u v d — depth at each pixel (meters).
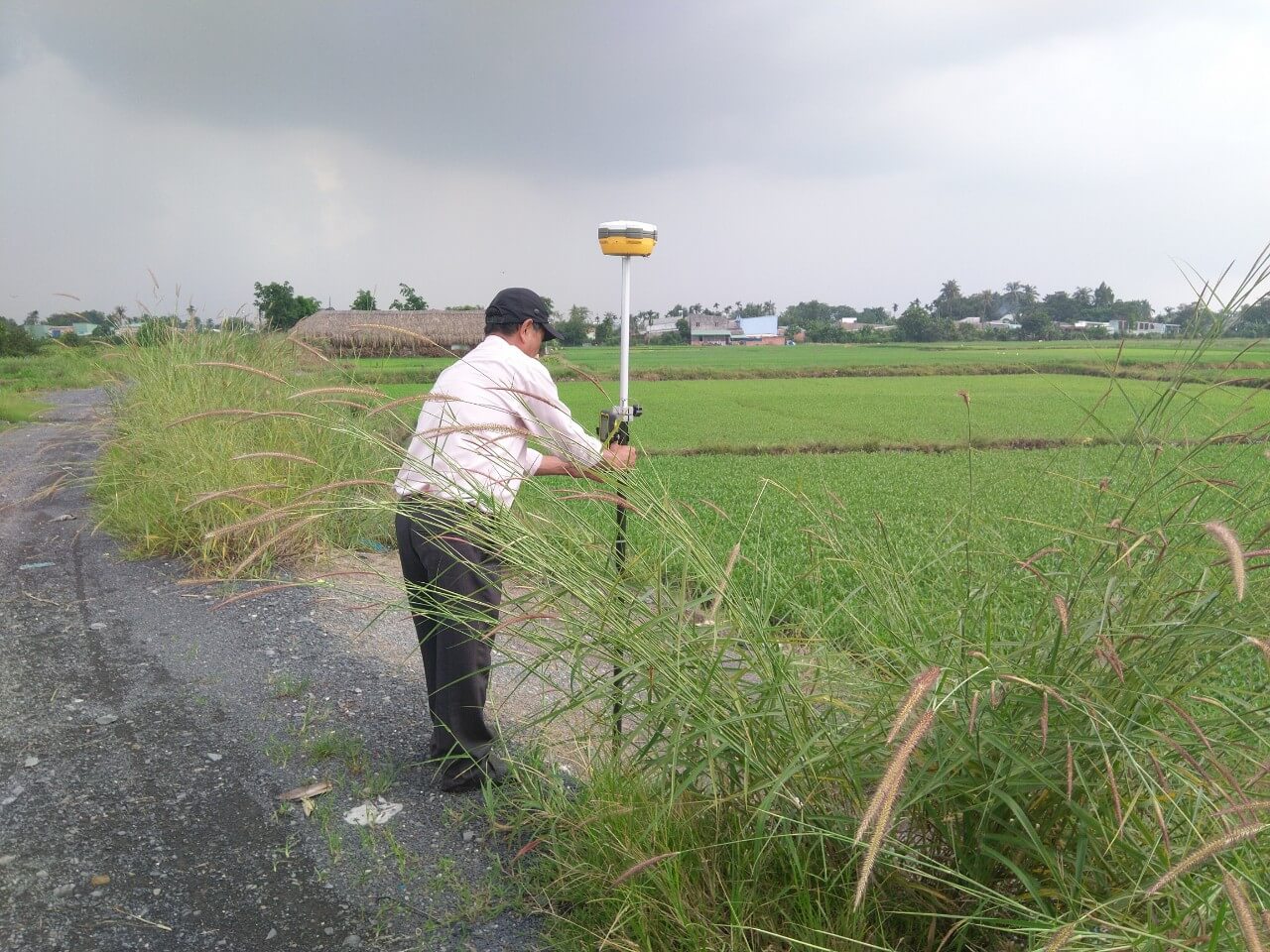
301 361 9.16
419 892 2.85
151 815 3.31
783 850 2.39
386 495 3.41
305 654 4.88
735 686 2.46
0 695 4.35
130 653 4.91
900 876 2.35
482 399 3.27
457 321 41.12
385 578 3.12
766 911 2.37
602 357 71.12
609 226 3.40
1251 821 1.74
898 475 13.60
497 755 3.52
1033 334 96.81
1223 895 1.75
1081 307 88.88
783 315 167.00
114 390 10.82
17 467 11.43
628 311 3.45
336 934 2.66
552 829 2.85
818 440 20.22
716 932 2.29
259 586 6.04
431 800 3.39
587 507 3.12
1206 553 2.28
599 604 2.58
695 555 2.62
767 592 2.81
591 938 2.54
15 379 26.25
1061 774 2.17
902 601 2.74
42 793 3.45
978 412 28.05
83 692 4.39
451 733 3.34
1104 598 2.21
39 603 5.78
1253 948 1.29
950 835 2.33
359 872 2.96
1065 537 2.79
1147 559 2.36
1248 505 2.42
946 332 128.88
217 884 2.91
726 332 141.38
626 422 3.39
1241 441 2.57
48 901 2.80
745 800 2.41
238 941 2.64
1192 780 2.09
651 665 2.45
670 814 2.54
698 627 2.55
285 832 3.20
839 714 2.55
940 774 2.16
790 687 2.45
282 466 6.69
